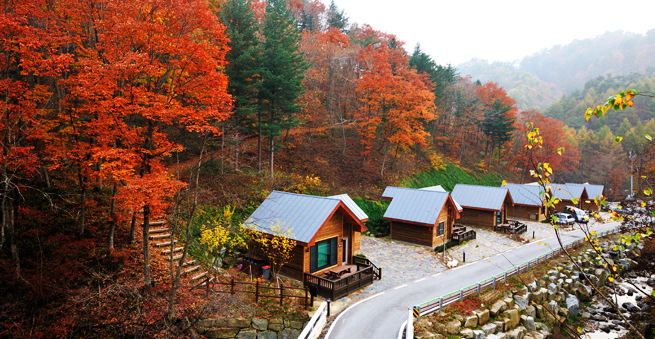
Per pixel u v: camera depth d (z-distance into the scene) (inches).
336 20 2780.5
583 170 3284.9
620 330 896.9
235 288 726.5
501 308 788.6
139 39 572.7
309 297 762.2
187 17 588.4
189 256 798.5
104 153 511.2
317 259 855.7
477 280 922.1
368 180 1657.2
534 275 1003.3
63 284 604.4
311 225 823.7
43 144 758.5
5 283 575.5
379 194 1578.5
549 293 959.0
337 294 768.3
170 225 865.5
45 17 598.2
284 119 1347.2
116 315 588.7
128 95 563.5
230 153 1317.7
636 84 5118.1
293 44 1471.5
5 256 613.9
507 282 916.6
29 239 665.6
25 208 694.5
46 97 644.7
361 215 1155.9
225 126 1187.3
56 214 749.9
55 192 805.9
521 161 2726.4
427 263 1063.6
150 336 573.0
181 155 1272.1
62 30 639.1
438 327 668.7
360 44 2311.8
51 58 526.6
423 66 2310.5
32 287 565.6
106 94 529.0
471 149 2827.3
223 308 630.5
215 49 611.2
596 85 6097.4
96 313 580.4
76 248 672.4
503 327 746.2
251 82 1254.3
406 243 1270.9
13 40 514.3
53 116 750.5
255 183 1222.9
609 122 4217.5
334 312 709.9
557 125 2669.8
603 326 909.2
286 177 1375.5
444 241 1291.8
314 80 1914.4
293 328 657.6
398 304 754.8
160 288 636.7
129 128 596.7
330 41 2086.6
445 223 1301.7
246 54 1146.0
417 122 1707.7
